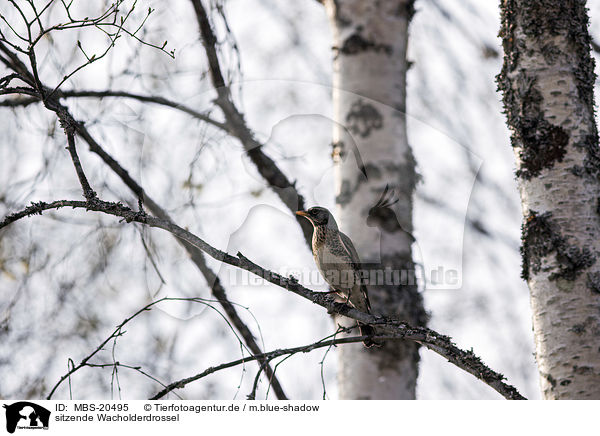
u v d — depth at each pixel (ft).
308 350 19.20
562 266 19.40
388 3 27.32
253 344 36.58
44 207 21.94
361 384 25.03
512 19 21.56
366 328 25.59
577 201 19.77
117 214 21.31
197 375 19.39
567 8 21.11
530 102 20.77
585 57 20.97
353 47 27.02
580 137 20.25
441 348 19.94
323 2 29.55
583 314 18.99
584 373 18.66
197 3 33.53
